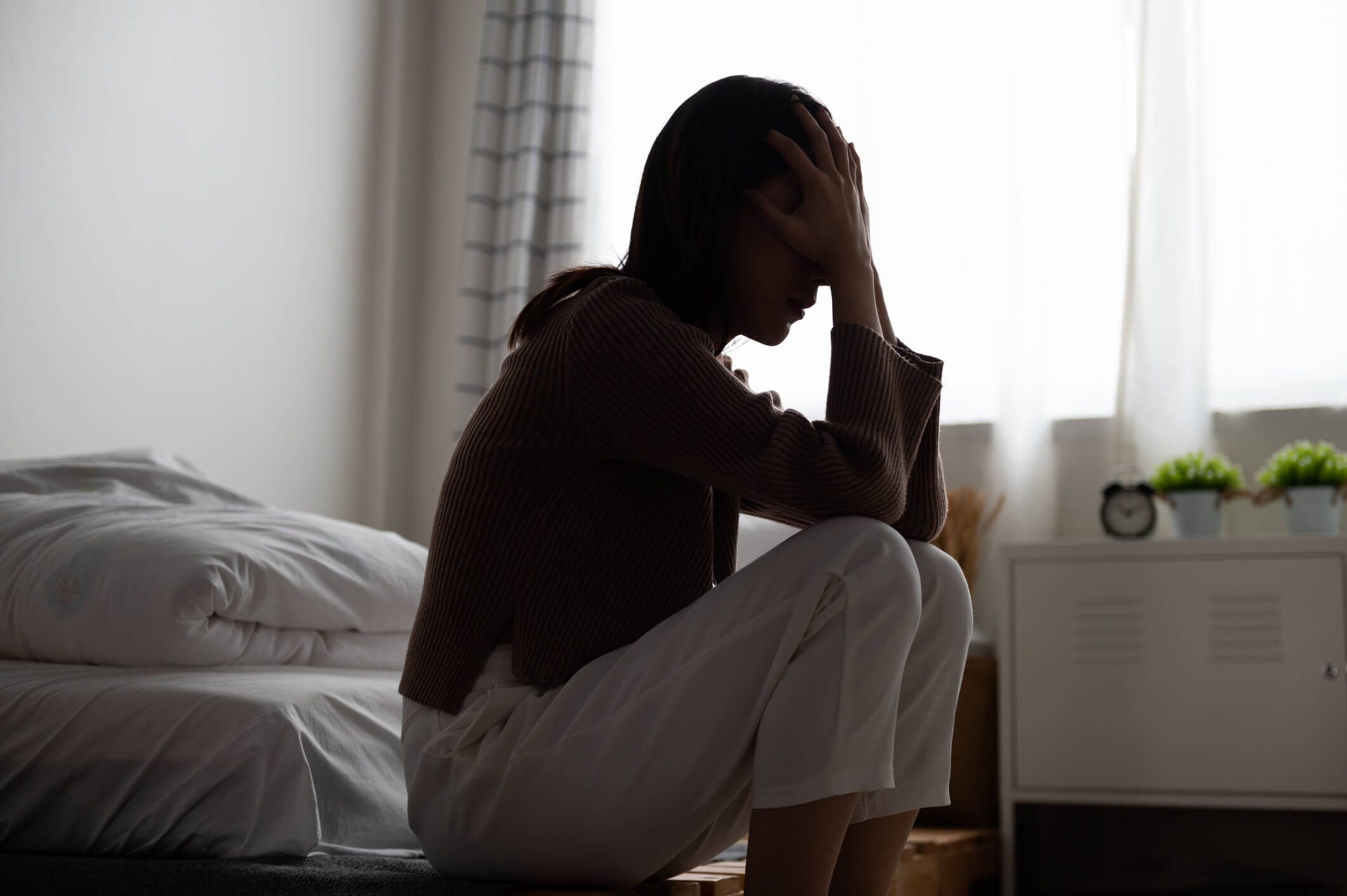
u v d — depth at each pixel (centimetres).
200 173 280
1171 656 229
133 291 259
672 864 97
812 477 89
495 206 338
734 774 87
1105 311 288
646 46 343
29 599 152
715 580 108
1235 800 222
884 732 85
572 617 95
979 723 251
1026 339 287
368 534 181
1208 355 271
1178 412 270
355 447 332
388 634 175
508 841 94
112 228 254
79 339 246
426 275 359
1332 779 217
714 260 103
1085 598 235
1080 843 261
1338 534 241
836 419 93
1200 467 249
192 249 276
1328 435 267
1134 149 280
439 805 97
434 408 352
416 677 99
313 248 318
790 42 329
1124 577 233
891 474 90
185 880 102
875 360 95
